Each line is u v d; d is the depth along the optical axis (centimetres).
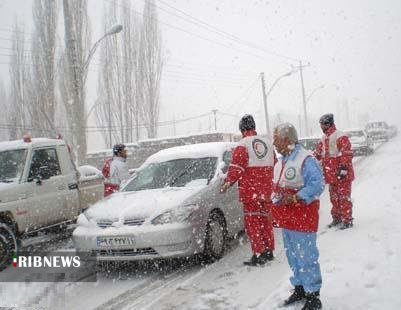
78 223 618
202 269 596
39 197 746
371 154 2361
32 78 2569
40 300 527
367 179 1265
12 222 692
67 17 1484
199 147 776
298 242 411
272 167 593
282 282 501
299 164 415
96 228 595
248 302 456
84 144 1484
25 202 715
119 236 569
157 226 566
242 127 602
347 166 711
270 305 436
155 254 566
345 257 550
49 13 2495
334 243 625
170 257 566
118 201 641
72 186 831
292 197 401
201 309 448
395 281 453
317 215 414
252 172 581
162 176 717
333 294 440
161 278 575
